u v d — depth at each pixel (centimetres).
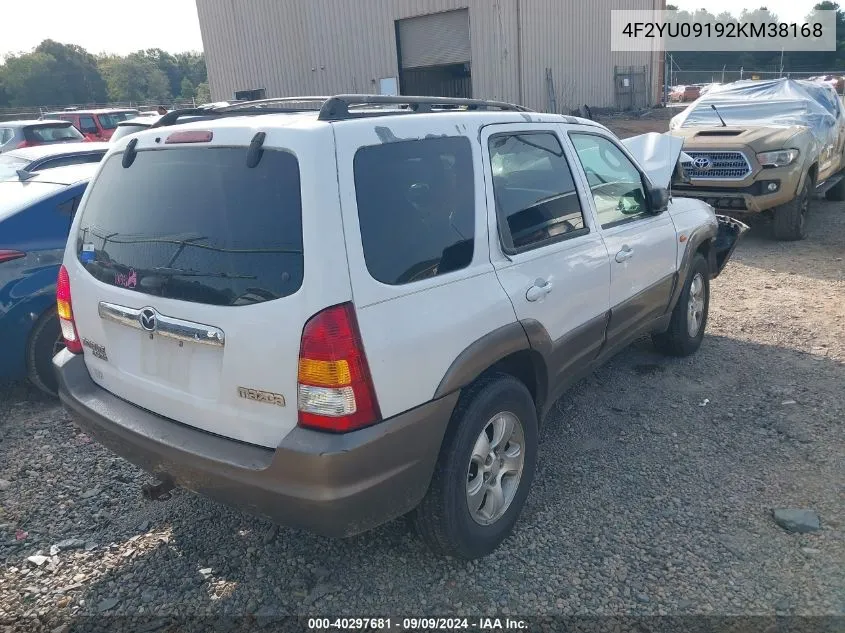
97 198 307
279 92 2644
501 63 2133
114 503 354
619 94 2873
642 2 2958
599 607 273
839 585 278
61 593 289
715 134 908
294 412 237
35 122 1528
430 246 266
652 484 356
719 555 299
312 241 229
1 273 435
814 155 893
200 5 2745
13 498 360
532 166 333
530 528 324
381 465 242
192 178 263
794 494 341
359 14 2333
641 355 529
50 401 480
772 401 442
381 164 254
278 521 244
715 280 734
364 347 234
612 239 383
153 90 9719
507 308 293
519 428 312
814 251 845
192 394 262
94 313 296
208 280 249
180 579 296
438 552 290
